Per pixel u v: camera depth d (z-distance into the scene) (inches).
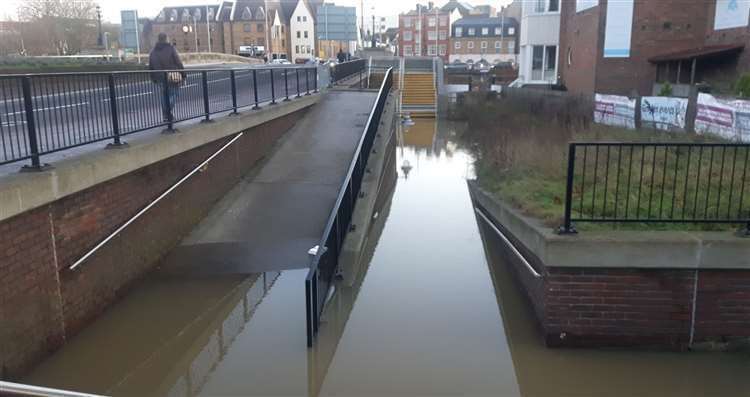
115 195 273.3
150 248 309.7
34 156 224.1
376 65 1508.4
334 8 1412.4
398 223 420.2
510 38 3964.1
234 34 3826.3
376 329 246.4
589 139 484.1
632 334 224.2
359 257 318.0
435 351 226.7
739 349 222.1
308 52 4008.4
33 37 2326.5
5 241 201.0
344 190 311.1
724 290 219.6
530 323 251.4
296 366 216.8
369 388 201.6
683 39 844.6
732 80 677.3
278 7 3912.4
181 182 343.3
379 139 532.7
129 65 1175.0
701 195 281.3
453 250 354.9
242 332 245.8
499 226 340.2
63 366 221.9
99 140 267.1
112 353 231.0
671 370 211.0
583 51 1003.3
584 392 198.7
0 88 214.5
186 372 216.1
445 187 548.4
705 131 488.7
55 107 241.8
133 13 1873.8
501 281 301.3
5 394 94.7
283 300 279.1
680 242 216.1
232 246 339.9
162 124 326.6
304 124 611.5
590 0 957.2
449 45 4244.6
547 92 871.1
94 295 257.4
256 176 458.3
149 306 272.8
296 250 334.6
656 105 580.4
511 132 624.4
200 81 386.0
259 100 525.0
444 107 1223.5
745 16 703.7
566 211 228.1
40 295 219.6
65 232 235.3
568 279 223.5
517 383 203.6
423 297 281.7
